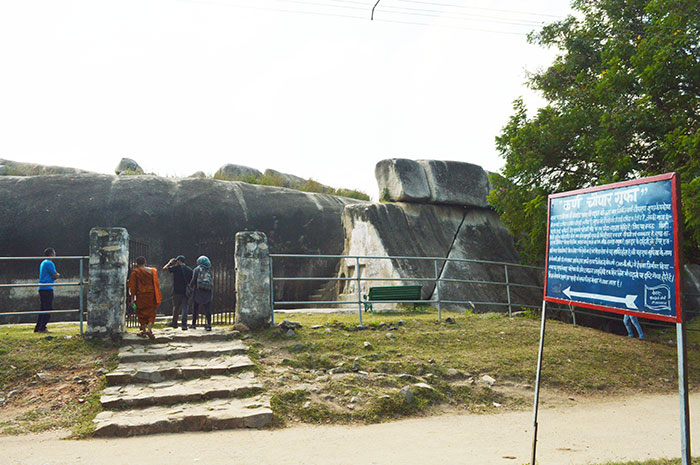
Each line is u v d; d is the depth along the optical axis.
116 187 18.25
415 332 10.22
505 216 13.82
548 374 8.58
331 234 20.19
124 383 7.33
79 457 5.13
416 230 16.16
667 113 11.34
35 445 5.57
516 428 6.39
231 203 19.09
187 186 19.09
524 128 12.90
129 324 11.00
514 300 16.12
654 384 8.75
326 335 9.62
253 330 9.62
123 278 9.21
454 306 14.91
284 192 20.66
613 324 15.39
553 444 5.70
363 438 5.89
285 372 7.86
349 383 7.55
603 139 11.14
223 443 5.62
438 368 8.33
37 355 8.13
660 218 3.69
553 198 4.97
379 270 15.30
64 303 16.30
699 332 13.70
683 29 10.41
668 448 5.54
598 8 13.61
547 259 4.96
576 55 13.59
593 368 9.03
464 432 6.19
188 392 6.89
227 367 7.77
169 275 17.22
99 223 17.27
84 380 7.43
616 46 12.30
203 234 18.12
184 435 5.95
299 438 5.84
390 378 7.77
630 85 11.96
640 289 3.83
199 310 10.73
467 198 17.22
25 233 16.67
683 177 9.95
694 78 10.60
